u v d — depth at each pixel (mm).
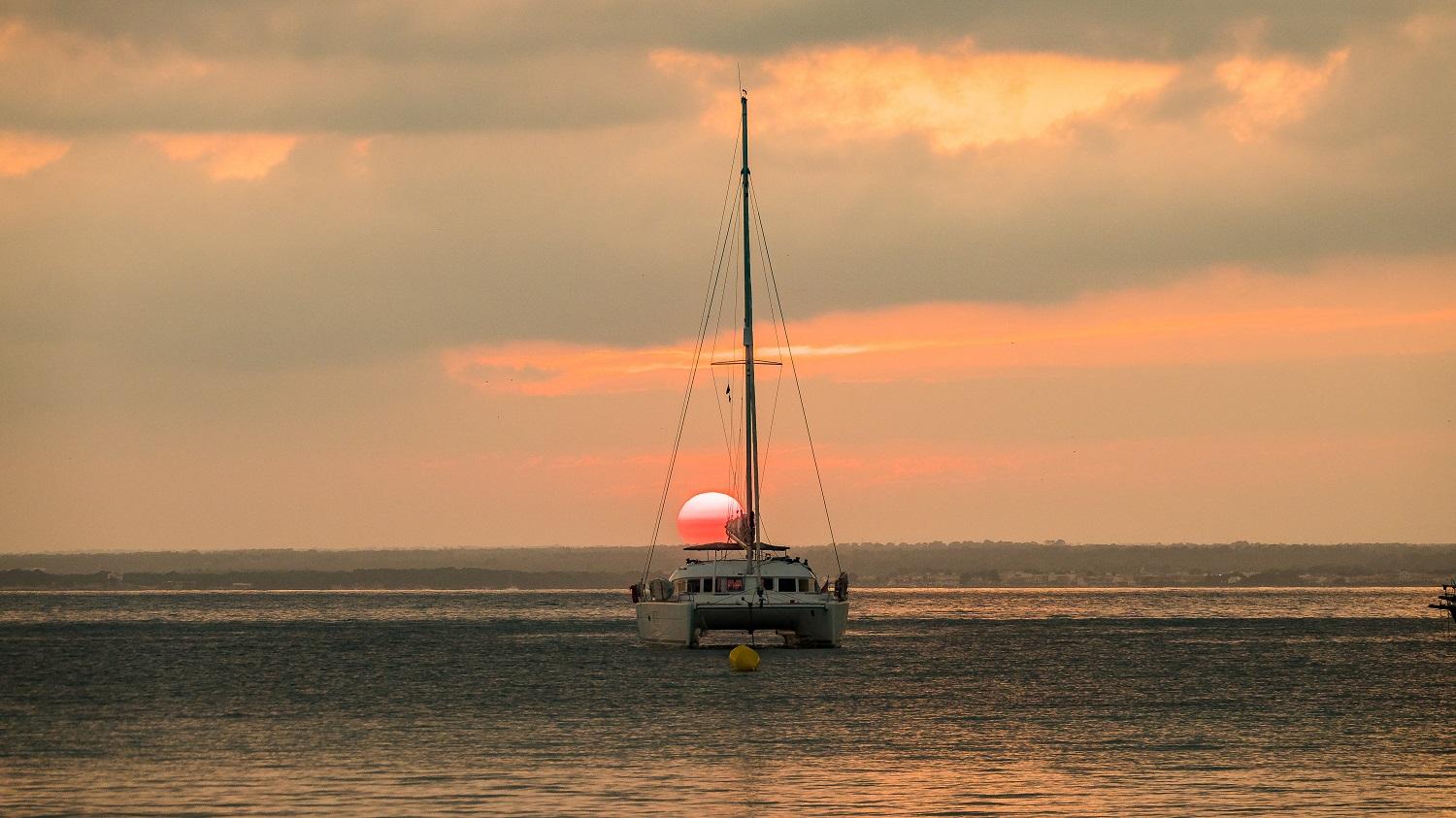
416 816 120750
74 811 122688
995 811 122625
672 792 130625
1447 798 127812
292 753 152375
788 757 149625
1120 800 127188
